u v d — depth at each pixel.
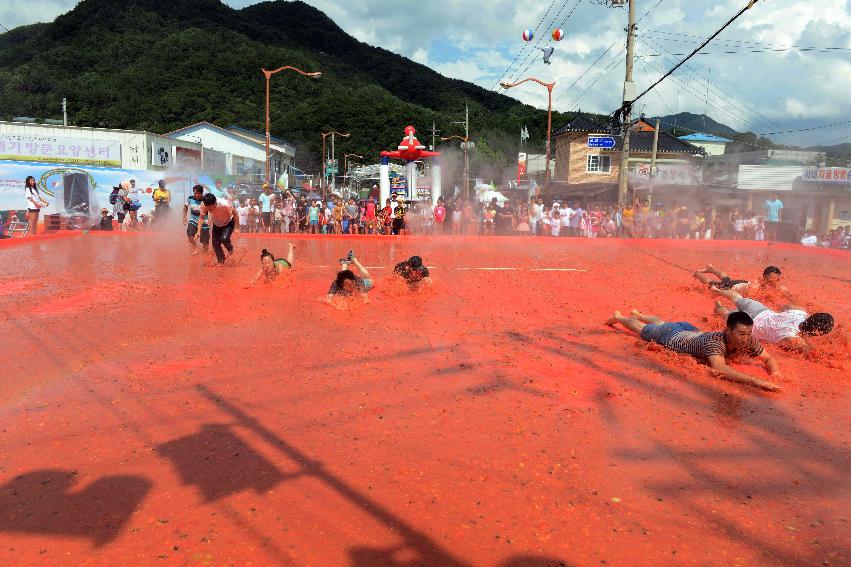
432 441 4.26
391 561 2.90
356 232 25.94
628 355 6.63
